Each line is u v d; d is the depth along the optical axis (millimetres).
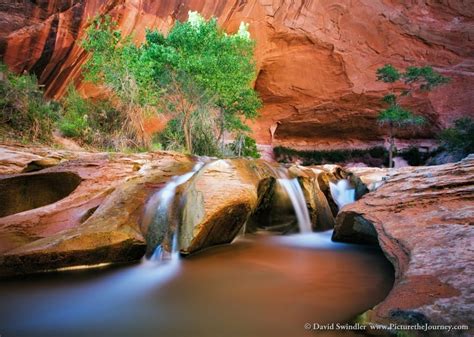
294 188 8461
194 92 12562
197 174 6344
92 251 4457
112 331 2891
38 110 12422
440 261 2881
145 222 5301
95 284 4059
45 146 11289
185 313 3279
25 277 4129
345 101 22453
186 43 11656
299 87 22094
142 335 2814
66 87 15969
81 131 13172
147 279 4312
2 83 11836
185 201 5832
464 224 3807
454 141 18938
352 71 21188
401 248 3748
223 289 3979
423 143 23922
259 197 7352
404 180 6629
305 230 8148
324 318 3070
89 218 5000
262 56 20547
